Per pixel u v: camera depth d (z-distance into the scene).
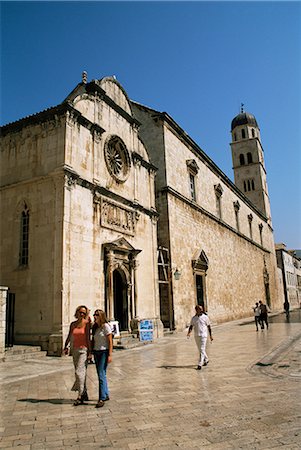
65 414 6.98
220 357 13.73
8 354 13.63
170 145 30.03
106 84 21.98
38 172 17.64
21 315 16.20
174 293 26.38
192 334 24.30
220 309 35.72
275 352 14.23
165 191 27.89
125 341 18.61
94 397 8.24
